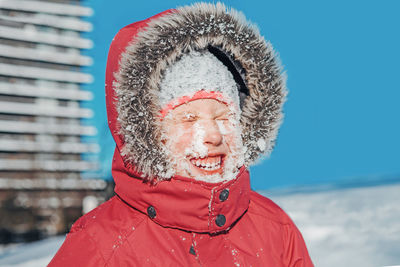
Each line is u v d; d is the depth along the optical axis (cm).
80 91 3988
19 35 3950
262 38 136
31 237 1939
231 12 131
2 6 3947
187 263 119
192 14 126
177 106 120
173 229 125
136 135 117
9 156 3177
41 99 3828
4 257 520
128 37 136
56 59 3997
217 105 123
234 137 127
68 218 1744
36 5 4056
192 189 119
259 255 134
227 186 125
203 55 128
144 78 119
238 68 139
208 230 124
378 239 391
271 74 137
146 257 116
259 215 147
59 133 1894
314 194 725
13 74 3825
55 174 1794
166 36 121
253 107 137
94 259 113
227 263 126
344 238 407
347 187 818
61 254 117
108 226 120
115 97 126
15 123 3522
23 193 1936
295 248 147
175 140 119
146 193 122
